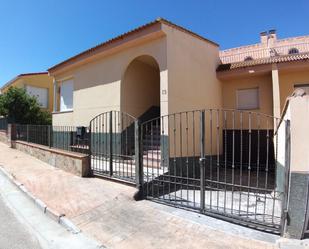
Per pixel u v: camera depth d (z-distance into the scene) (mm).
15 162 10211
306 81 10289
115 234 4152
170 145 8117
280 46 18891
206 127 10258
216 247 3635
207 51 10711
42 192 6238
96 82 11102
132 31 8836
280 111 9961
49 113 19328
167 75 8234
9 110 16484
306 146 3791
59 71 13469
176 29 8781
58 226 4555
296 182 3768
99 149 8617
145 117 10945
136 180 5988
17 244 3809
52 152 9445
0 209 5320
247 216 4648
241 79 11438
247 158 11094
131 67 10359
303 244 3559
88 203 5426
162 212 5008
